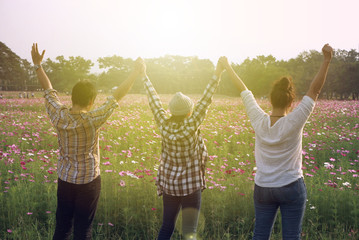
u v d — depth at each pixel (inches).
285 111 92.0
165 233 102.3
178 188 99.7
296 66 3860.7
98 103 917.2
